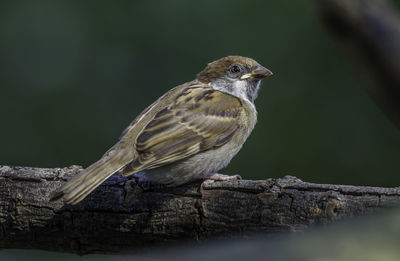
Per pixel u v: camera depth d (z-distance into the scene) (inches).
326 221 252.8
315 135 580.4
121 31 610.2
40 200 300.2
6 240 310.0
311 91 593.9
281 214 262.1
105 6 616.1
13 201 303.3
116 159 301.3
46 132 580.7
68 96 591.2
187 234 283.0
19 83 592.1
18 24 610.9
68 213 295.4
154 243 291.0
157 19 610.9
